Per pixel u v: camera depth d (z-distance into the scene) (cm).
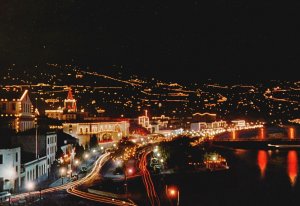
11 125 11425
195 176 12219
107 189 8850
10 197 7112
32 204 6812
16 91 12081
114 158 13838
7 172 7988
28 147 10125
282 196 9931
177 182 11131
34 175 9356
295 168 15162
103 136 19062
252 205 8919
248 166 15762
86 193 8081
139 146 18050
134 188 9381
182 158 14725
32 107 12875
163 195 9069
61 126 16888
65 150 12425
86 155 13412
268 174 13512
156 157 13575
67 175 10394
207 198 9381
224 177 12544
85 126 17825
